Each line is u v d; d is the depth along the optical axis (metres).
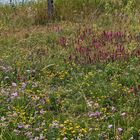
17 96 9.26
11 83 10.80
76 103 9.03
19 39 16.34
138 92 8.99
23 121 8.02
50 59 12.43
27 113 8.47
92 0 21.16
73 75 10.92
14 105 8.98
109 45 13.30
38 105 8.87
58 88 9.96
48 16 20.19
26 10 21.89
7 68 11.64
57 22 19.22
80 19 19.03
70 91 9.64
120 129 7.36
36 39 15.68
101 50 12.72
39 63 12.08
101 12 20.03
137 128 7.55
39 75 11.22
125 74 10.45
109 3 20.66
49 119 8.12
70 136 7.32
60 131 7.40
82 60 11.93
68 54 12.85
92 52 12.57
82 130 7.42
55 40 15.34
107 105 8.91
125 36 14.27
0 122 7.99
